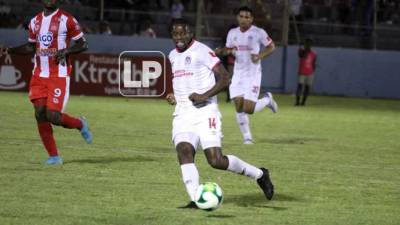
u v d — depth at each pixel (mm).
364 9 65000
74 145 28000
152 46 58281
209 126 17406
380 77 61469
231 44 30703
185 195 19219
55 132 31672
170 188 20125
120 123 36219
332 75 61344
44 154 25328
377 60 61406
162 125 36094
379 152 29531
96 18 61406
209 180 21641
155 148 28016
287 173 23531
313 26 64562
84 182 20531
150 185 20484
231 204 18438
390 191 21078
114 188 19859
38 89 22891
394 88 61594
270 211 17750
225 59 52312
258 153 27922
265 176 18453
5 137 29266
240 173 18078
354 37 64812
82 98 50375
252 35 30328
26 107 41656
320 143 31656
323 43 64500
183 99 17578
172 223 16047
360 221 17031
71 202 17922
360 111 49719
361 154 28750
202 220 16422
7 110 39594
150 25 60500
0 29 56969
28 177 20984
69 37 22969
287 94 60875
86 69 52344
